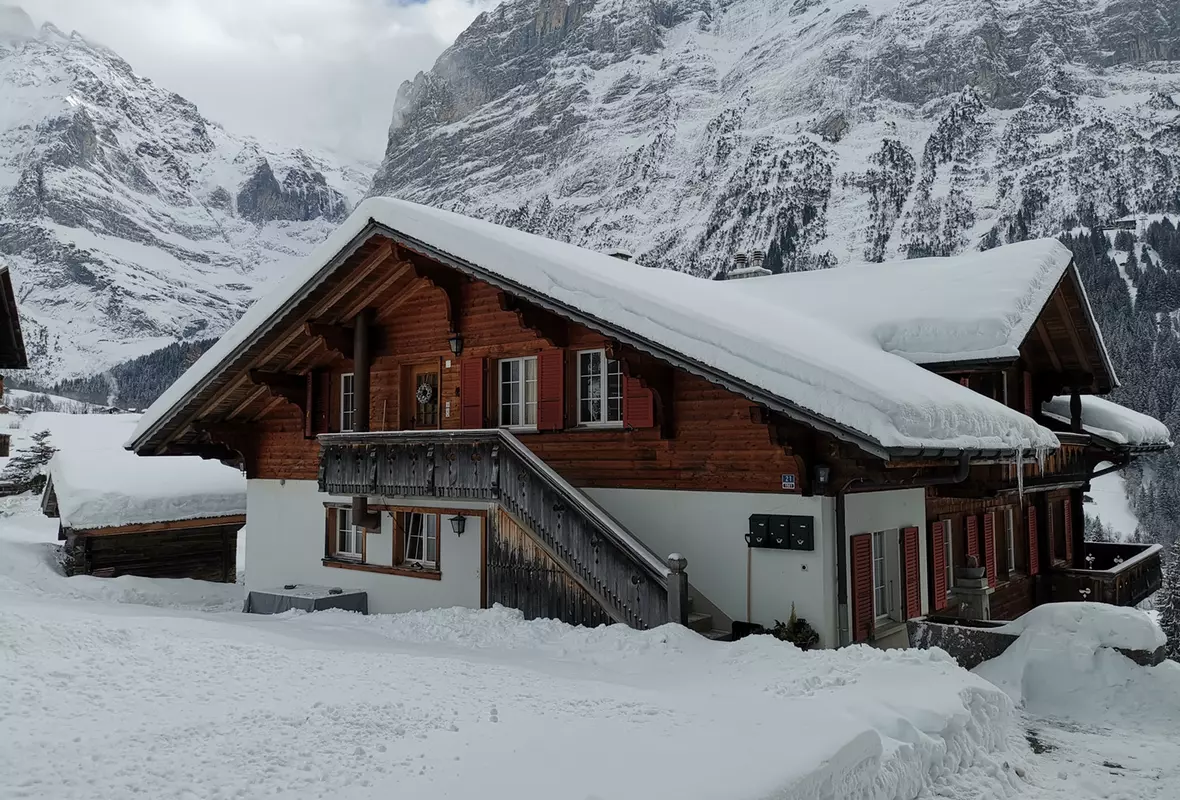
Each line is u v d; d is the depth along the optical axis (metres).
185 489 21.77
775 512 11.14
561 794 4.77
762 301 14.88
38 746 5.32
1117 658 9.30
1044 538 18.78
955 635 10.48
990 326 12.30
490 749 5.62
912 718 7.09
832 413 9.54
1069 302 15.22
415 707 6.71
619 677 8.57
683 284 13.84
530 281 11.84
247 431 17.70
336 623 12.69
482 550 13.79
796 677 8.23
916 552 12.87
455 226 12.75
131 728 5.83
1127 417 18.91
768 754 5.50
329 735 5.86
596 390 13.23
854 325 13.60
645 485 12.35
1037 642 9.73
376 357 15.76
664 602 10.51
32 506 40.44
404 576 14.88
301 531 16.83
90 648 8.12
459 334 14.55
